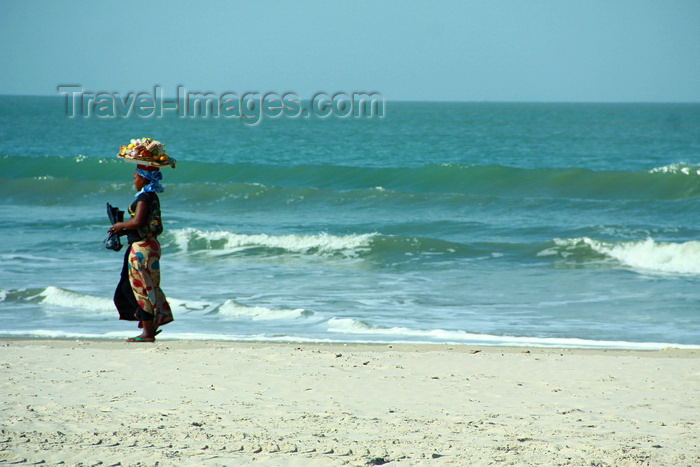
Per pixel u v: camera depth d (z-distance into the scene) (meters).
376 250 58.84
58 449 13.77
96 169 123.38
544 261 55.53
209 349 27.83
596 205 85.81
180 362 24.75
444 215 81.38
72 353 26.41
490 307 40.50
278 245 60.28
